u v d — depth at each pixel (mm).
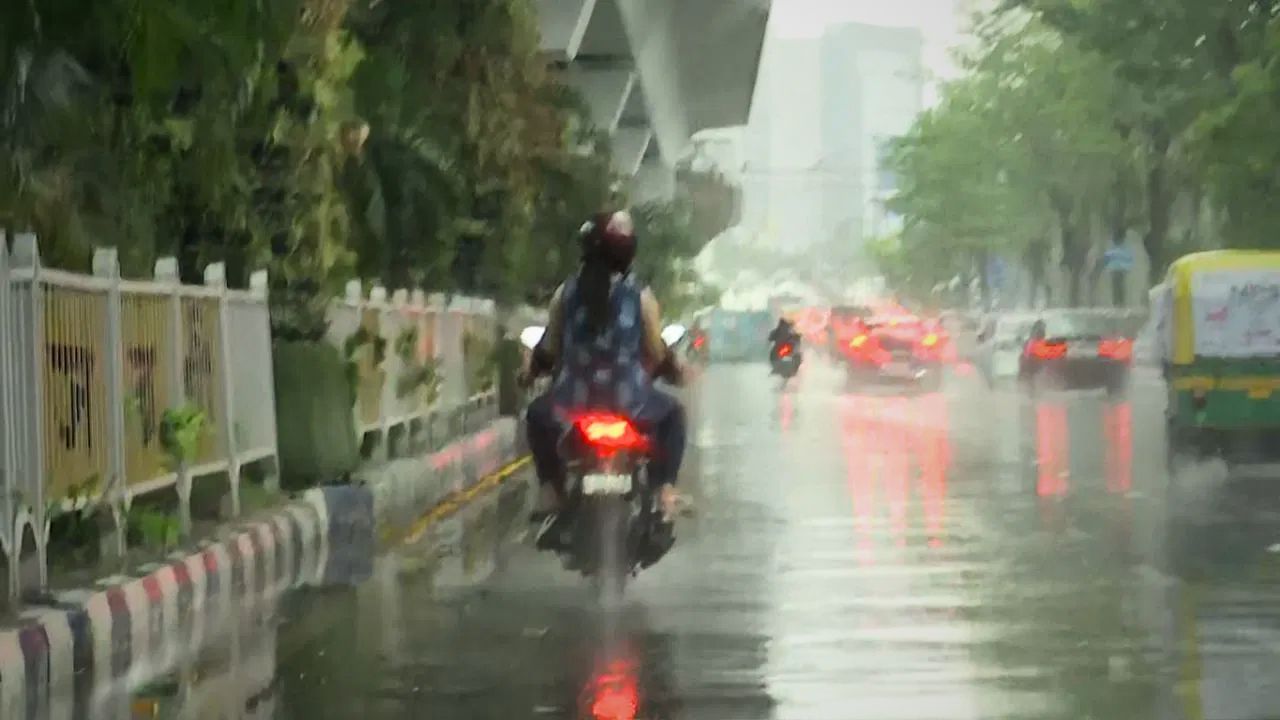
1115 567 15461
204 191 19172
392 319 26844
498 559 17078
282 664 11477
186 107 17594
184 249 20391
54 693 10750
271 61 18203
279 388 20484
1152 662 11078
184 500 15703
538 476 13586
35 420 12359
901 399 49906
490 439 31266
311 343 20984
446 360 31562
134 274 17781
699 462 27875
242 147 20438
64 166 16656
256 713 9953
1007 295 124625
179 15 14805
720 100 87312
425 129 30469
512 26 32594
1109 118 67625
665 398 13500
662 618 13070
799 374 72688
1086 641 11844
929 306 151000
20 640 10703
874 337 58281
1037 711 9672
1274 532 17953
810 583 14742
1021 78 82875
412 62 30406
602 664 11266
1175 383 24844
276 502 18938
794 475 25391
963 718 9547
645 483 13305
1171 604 13398
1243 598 13672
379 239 29453
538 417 13398
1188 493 22078
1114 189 76188
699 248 107812
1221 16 52156
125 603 12625
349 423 21156
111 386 14336
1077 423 37000
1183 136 55719
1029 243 99625
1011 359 63094
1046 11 56469
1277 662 11062
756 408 45219
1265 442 24641
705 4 65062
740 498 22094
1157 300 27000
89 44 14742
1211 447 24734
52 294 13094
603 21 59312
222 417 17578
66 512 13477
